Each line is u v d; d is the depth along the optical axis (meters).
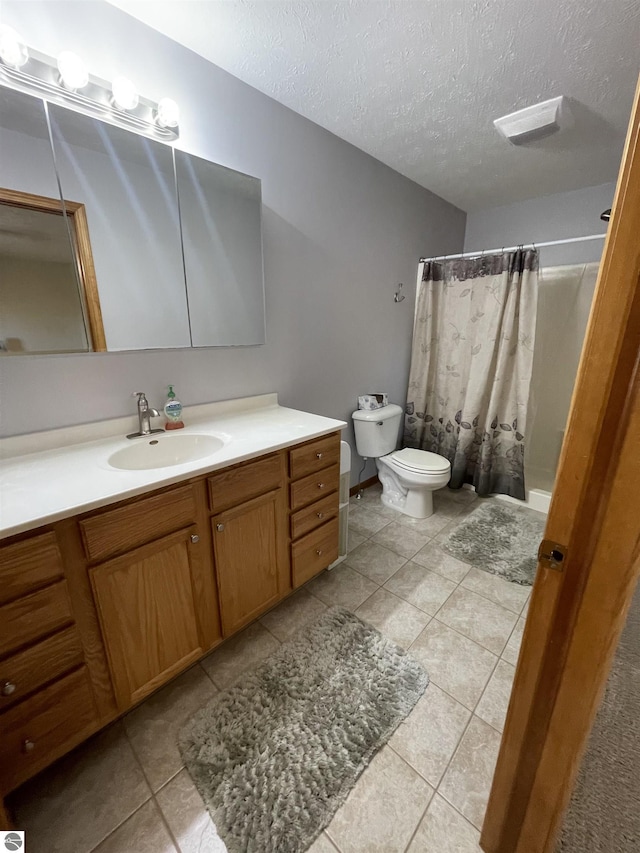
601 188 2.59
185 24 1.29
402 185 2.49
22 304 1.19
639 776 1.01
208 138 1.51
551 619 0.63
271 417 1.77
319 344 2.21
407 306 2.81
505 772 0.77
